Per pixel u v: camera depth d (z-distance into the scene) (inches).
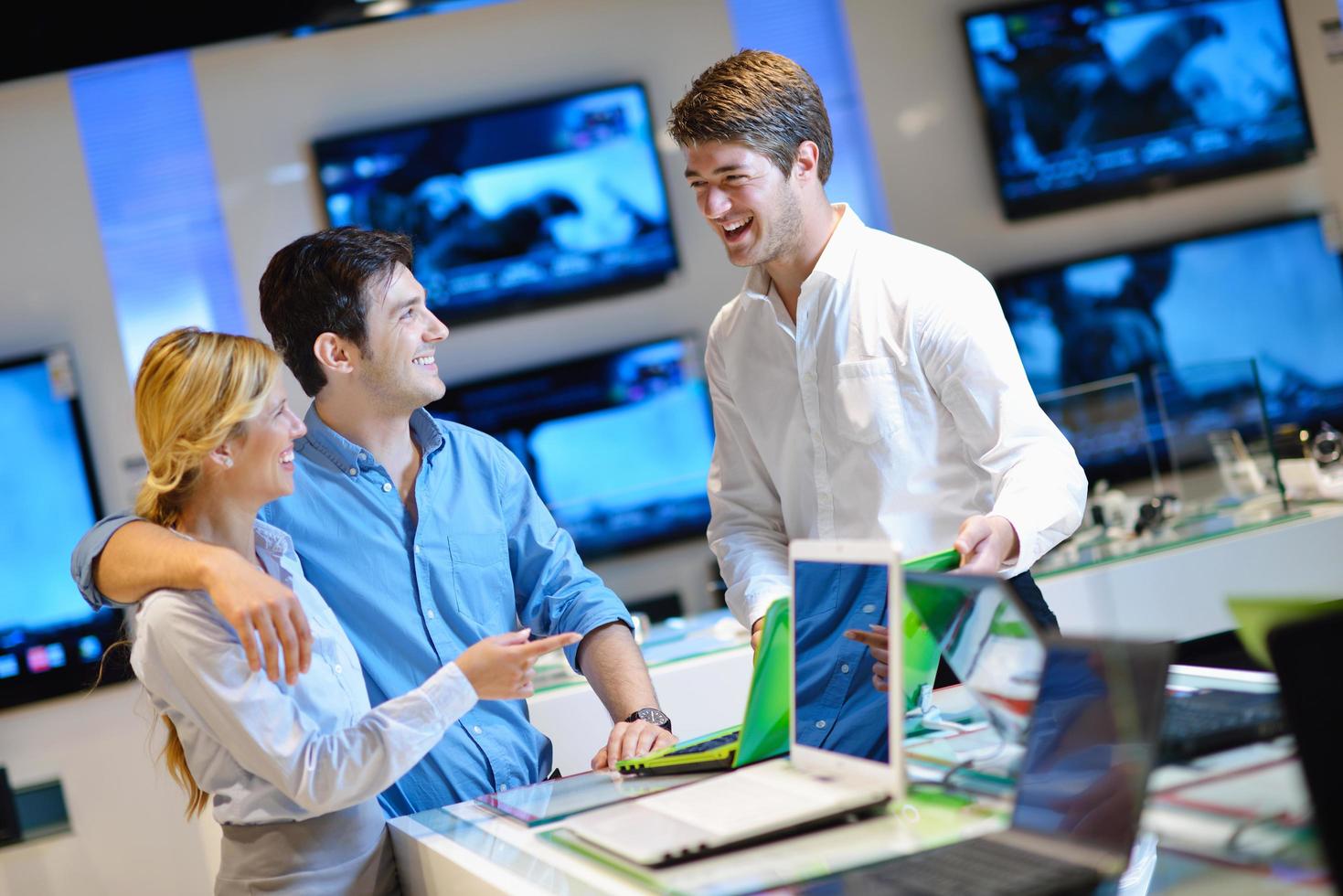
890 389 78.2
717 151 74.6
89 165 210.2
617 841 48.5
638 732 71.8
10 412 202.1
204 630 60.7
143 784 200.2
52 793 197.8
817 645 53.7
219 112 211.5
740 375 84.4
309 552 77.2
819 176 79.4
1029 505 67.2
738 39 223.8
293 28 199.6
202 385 63.7
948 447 78.5
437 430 80.9
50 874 196.1
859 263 79.0
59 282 206.5
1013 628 45.1
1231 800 42.3
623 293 217.9
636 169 216.7
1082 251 226.5
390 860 66.4
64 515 202.7
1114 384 135.6
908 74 223.3
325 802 60.9
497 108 213.5
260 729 60.5
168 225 212.2
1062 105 223.1
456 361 216.2
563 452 214.5
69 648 200.2
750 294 82.1
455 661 62.8
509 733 77.7
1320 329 227.5
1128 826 40.0
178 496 65.6
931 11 223.9
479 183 213.2
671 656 117.1
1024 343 221.5
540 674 118.6
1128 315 223.6
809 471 82.7
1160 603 121.3
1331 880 37.7
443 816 64.8
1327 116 229.6
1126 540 129.3
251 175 211.6
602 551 210.5
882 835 45.3
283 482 66.2
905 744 51.9
